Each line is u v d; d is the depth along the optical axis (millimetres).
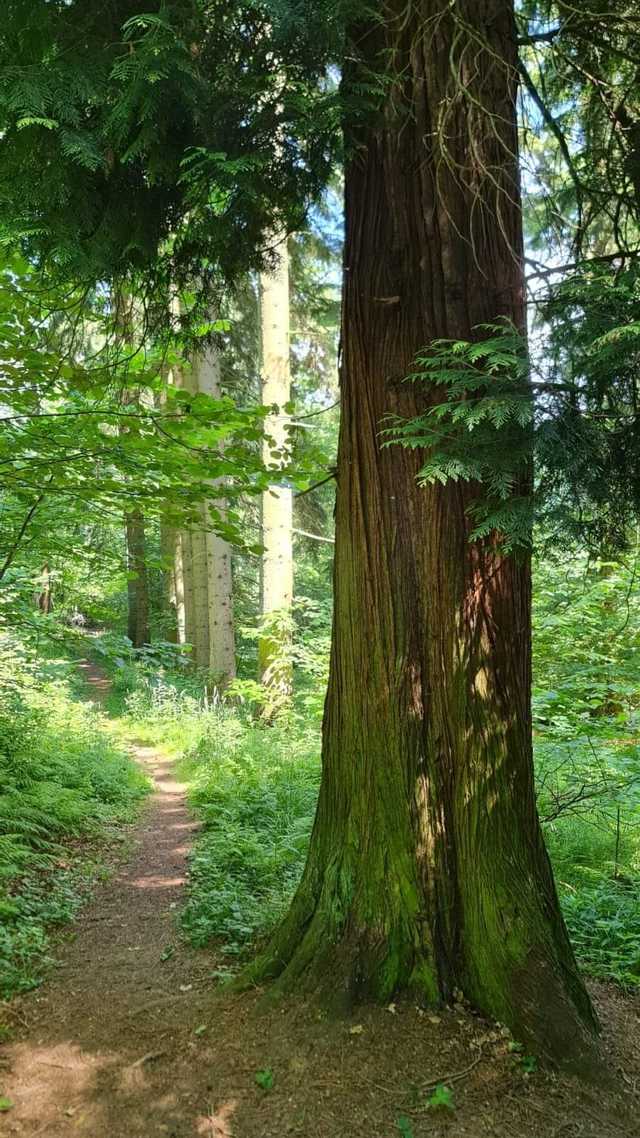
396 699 2912
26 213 3104
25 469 4242
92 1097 2447
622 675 6113
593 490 2438
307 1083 2465
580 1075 2512
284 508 10672
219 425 4184
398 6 2842
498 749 2859
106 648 5820
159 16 2445
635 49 3207
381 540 2951
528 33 3490
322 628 11188
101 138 2779
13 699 7594
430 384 2828
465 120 2836
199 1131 2291
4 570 4953
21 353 3873
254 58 2738
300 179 3125
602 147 3574
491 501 2729
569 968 2809
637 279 2488
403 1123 2291
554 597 6602
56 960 3514
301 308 12430
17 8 2588
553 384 2389
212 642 12570
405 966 2773
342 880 2967
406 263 2906
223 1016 2846
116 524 5324
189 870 4973
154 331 3990
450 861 2863
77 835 5688
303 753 8141
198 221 3299
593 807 4914
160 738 10664
